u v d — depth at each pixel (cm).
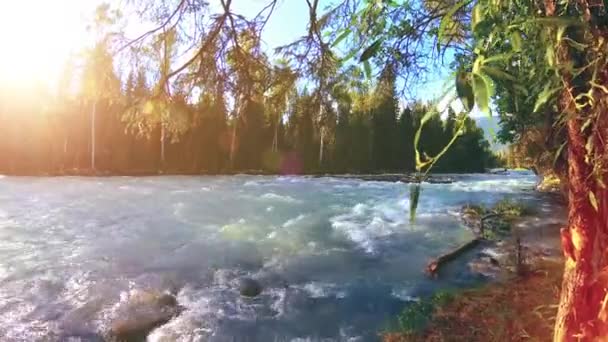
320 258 1010
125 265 931
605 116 90
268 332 649
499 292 688
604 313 99
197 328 659
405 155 3234
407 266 951
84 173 3172
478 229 1284
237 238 1166
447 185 2670
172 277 870
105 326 657
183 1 208
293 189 2339
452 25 141
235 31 220
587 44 88
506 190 2355
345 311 722
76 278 845
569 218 109
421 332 569
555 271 796
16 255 971
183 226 1298
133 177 3034
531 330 480
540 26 89
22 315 682
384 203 1791
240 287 827
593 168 99
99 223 1324
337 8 191
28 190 2114
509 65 95
